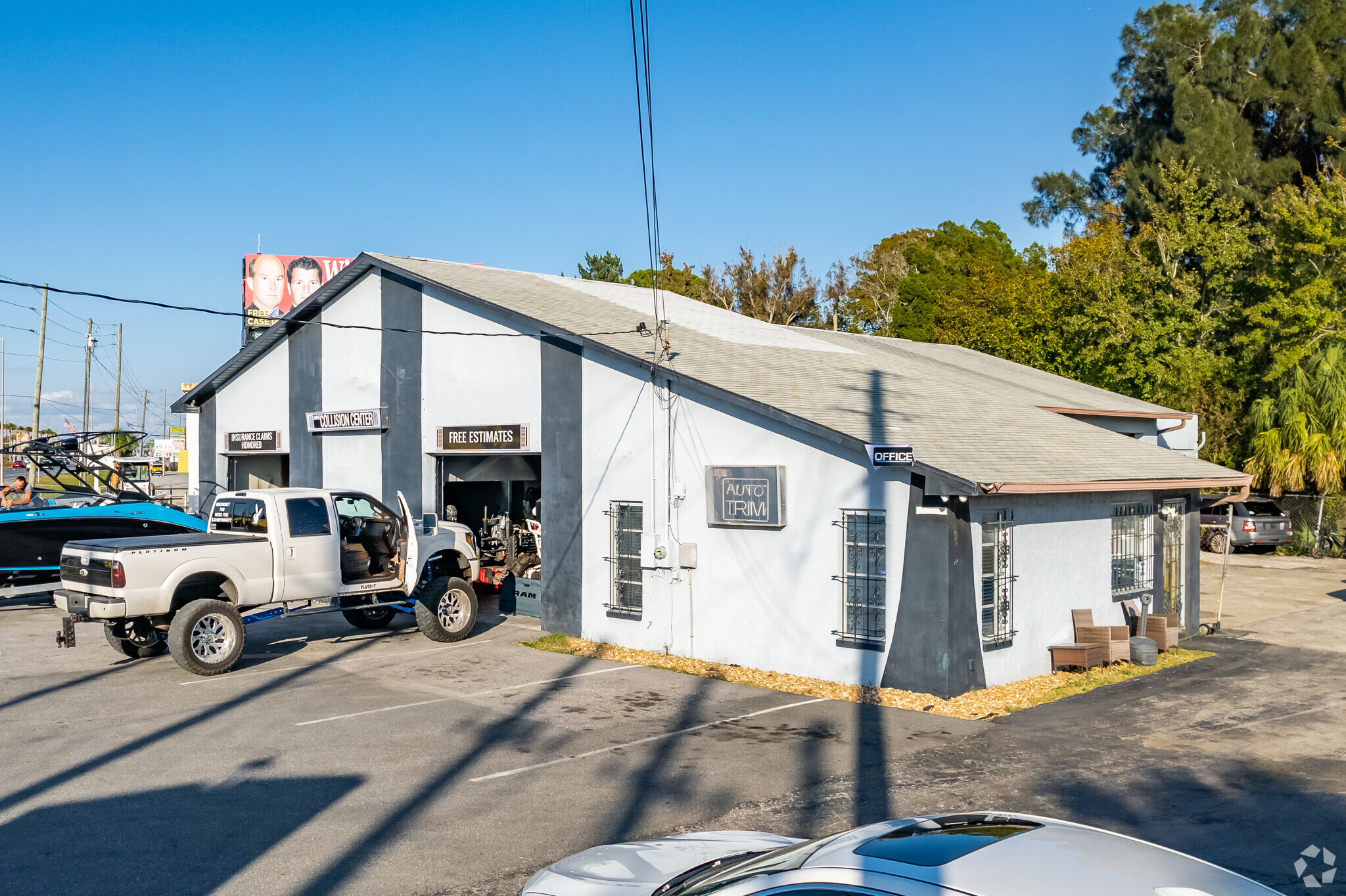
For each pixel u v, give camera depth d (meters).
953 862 3.25
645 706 11.73
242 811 8.11
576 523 16.03
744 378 14.87
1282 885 6.50
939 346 29.56
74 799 8.42
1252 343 32.06
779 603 13.26
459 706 11.73
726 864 4.34
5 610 19.81
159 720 11.09
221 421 24.73
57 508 19.16
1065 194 55.25
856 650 12.45
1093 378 36.22
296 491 14.40
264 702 11.94
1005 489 11.27
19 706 11.76
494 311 17.64
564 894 4.45
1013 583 12.65
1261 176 44.31
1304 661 14.29
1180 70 48.22
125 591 12.66
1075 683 12.75
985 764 9.29
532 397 17.08
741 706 11.68
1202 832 7.49
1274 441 29.44
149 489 31.53
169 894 6.50
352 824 7.80
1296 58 45.03
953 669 11.62
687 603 14.39
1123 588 14.98
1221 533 29.33
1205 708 11.48
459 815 8.01
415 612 15.98
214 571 13.47
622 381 15.30
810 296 62.50
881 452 11.54
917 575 11.84
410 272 18.97
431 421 19.02
